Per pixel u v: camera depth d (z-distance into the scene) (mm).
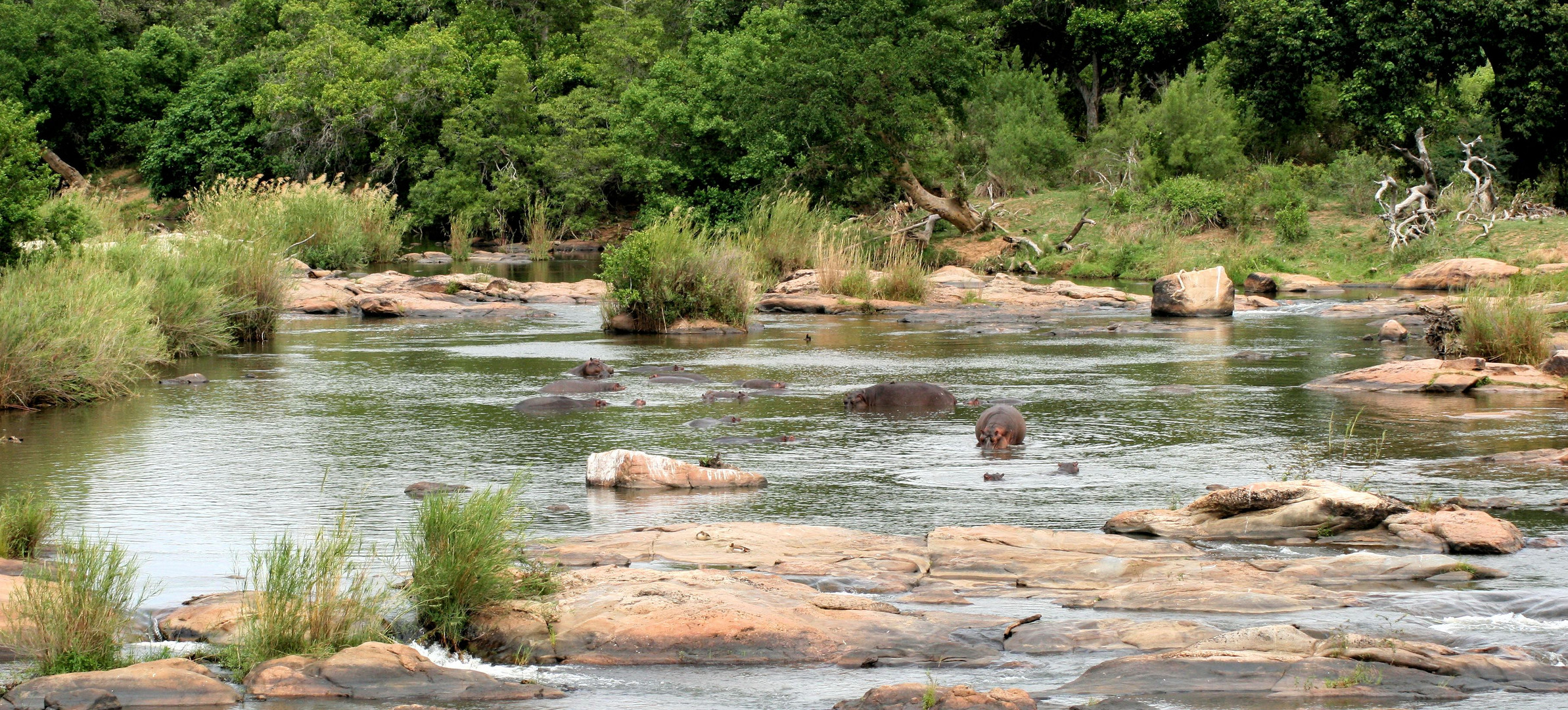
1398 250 40031
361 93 54969
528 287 35125
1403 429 14508
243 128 58406
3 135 19812
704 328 27547
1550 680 6469
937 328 28531
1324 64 47781
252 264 25656
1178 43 60125
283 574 7297
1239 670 6590
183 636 7336
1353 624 7398
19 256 19750
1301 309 32250
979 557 8938
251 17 64125
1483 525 9344
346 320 30344
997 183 52906
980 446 13844
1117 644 7145
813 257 37875
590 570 8289
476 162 54875
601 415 15836
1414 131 46281
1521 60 45875
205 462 12688
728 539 9336
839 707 6207
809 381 19234
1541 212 43031
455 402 16938
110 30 69438
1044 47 64375
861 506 10906
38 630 6984
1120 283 41250
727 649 7070
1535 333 19359
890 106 45188
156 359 20312
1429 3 45812
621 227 57094
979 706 6047
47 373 16578
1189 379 19234
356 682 6570
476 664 7047
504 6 63812
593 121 55938
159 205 59500
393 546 9297
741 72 52750
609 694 6516
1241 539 9648
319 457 13023
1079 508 10836
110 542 9453
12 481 11680
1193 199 46125
